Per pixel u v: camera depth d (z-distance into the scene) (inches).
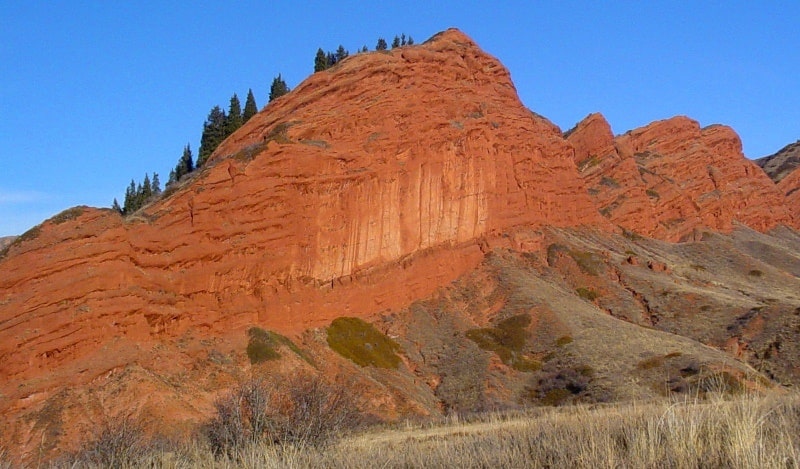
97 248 1974.7
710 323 3016.7
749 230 5748.0
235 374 2046.0
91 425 1628.9
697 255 4749.0
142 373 1846.7
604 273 3545.8
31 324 1786.4
